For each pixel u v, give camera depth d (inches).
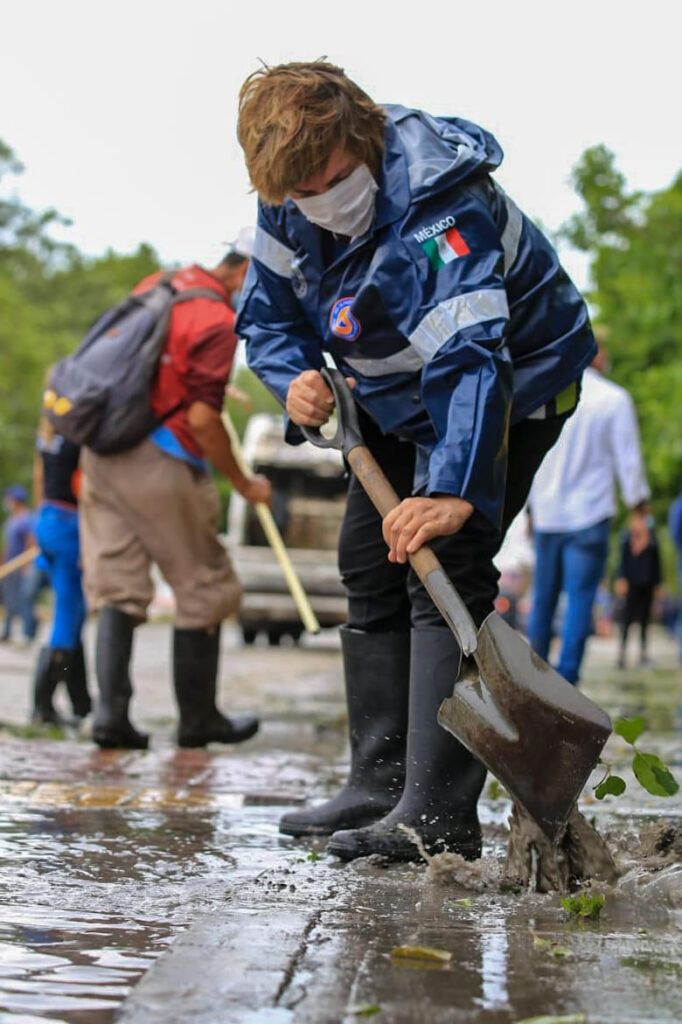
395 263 142.9
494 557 151.0
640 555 707.4
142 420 255.6
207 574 263.3
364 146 141.6
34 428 2197.3
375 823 151.3
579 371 153.9
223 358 255.1
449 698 135.6
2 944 112.0
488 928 117.7
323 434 159.2
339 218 143.8
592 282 1156.5
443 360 140.5
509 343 150.6
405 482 163.8
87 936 115.0
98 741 259.8
